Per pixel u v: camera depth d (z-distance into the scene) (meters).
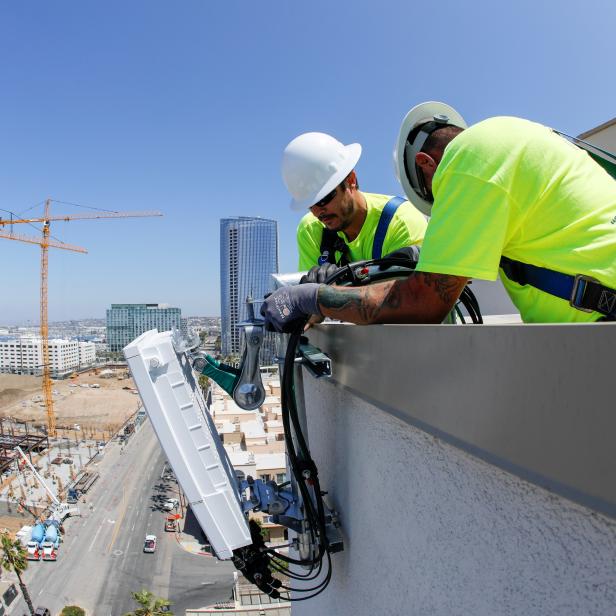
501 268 1.20
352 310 1.29
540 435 0.64
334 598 1.84
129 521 39.25
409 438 1.08
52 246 79.88
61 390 96.62
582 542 0.59
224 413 42.94
